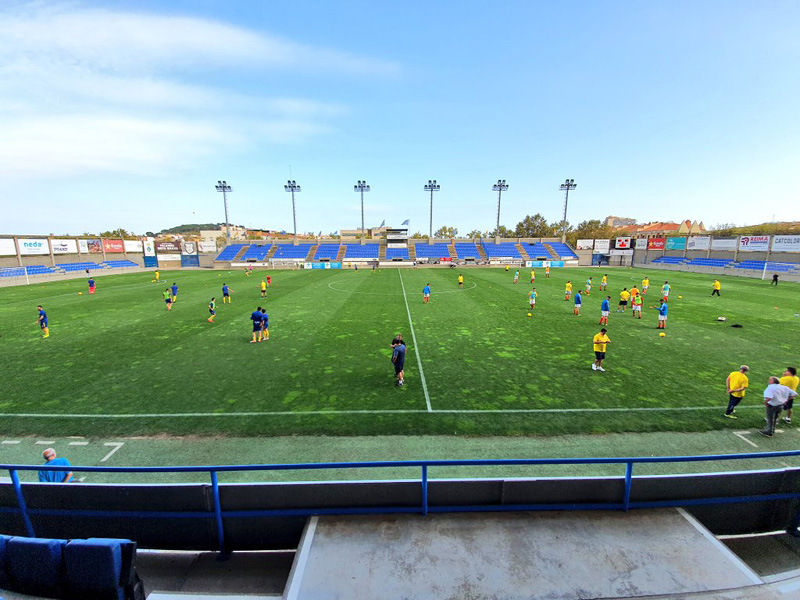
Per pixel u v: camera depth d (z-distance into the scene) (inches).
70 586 148.6
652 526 183.3
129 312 920.9
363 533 177.8
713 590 151.3
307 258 2628.0
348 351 600.4
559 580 154.9
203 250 2684.5
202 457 319.3
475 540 174.7
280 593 161.2
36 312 930.7
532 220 4111.7
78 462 314.7
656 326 764.0
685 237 2347.4
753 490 197.9
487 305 1010.1
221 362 550.0
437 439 342.0
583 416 383.9
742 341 652.7
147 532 189.8
